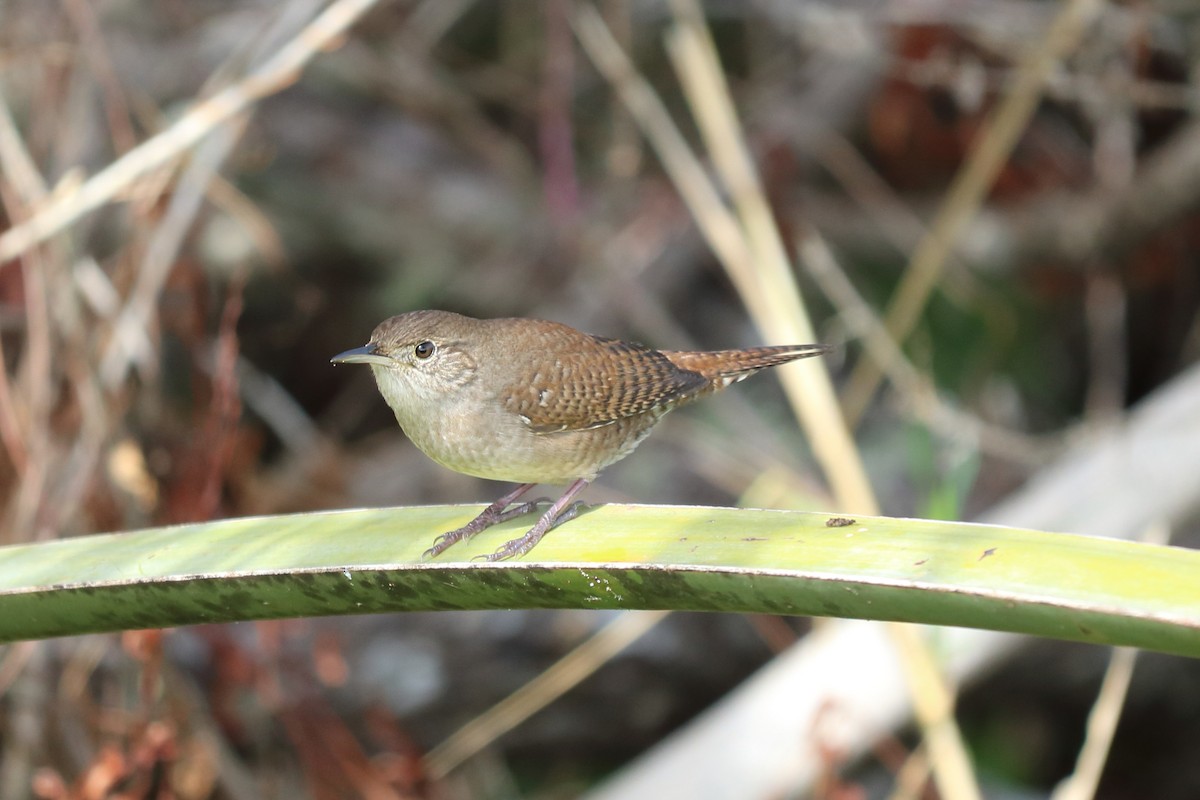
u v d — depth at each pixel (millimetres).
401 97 12922
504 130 14148
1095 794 12117
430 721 10789
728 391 12406
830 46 12562
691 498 11859
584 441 7039
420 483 11953
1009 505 9680
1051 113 13125
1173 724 11984
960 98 11766
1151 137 13477
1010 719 11953
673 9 10445
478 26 14094
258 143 11422
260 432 12141
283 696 8930
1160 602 3572
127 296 8656
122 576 4664
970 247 12961
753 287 9250
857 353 13172
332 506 11031
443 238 13422
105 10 11211
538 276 13336
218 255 12086
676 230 13086
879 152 13695
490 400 6852
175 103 12250
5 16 9633
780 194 12688
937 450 9445
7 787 8266
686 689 11172
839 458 8453
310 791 9227
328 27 8406
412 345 6859
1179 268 12891
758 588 4000
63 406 8586
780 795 7738
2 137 8453
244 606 4465
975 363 12844
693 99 10695
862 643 7961
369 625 10742
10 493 8539
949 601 3768
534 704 8773
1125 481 8672
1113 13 11602
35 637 4641
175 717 8328
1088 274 13031
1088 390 13234
